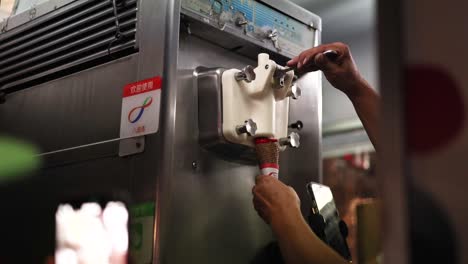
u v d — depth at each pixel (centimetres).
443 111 48
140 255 100
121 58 115
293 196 111
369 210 125
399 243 46
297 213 108
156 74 105
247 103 113
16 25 142
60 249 113
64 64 127
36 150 129
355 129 291
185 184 108
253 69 111
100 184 111
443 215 47
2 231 132
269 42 126
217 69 113
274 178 113
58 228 115
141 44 110
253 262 121
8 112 140
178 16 107
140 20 111
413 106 48
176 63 106
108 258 105
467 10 49
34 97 134
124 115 110
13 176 133
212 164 115
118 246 104
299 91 121
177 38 106
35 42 135
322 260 100
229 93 110
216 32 116
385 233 47
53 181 122
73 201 115
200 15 112
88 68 123
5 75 142
